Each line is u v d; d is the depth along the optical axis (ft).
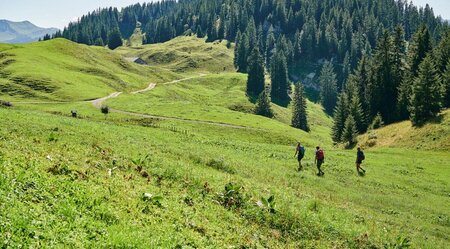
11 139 65.67
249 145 180.45
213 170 94.79
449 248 78.33
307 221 65.26
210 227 50.11
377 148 266.77
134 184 57.16
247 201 65.72
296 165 142.41
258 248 49.62
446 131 247.70
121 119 302.66
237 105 580.30
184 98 538.47
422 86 277.23
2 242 28.66
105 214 40.91
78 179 49.67
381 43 375.45
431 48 375.86
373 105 367.45
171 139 144.56
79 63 555.69
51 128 98.37
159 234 41.19
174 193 59.57
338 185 121.60
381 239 69.21
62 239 32.53
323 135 561.84
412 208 110.73
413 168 175.32
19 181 40.73
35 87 387.75
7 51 497.46
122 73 615.98
